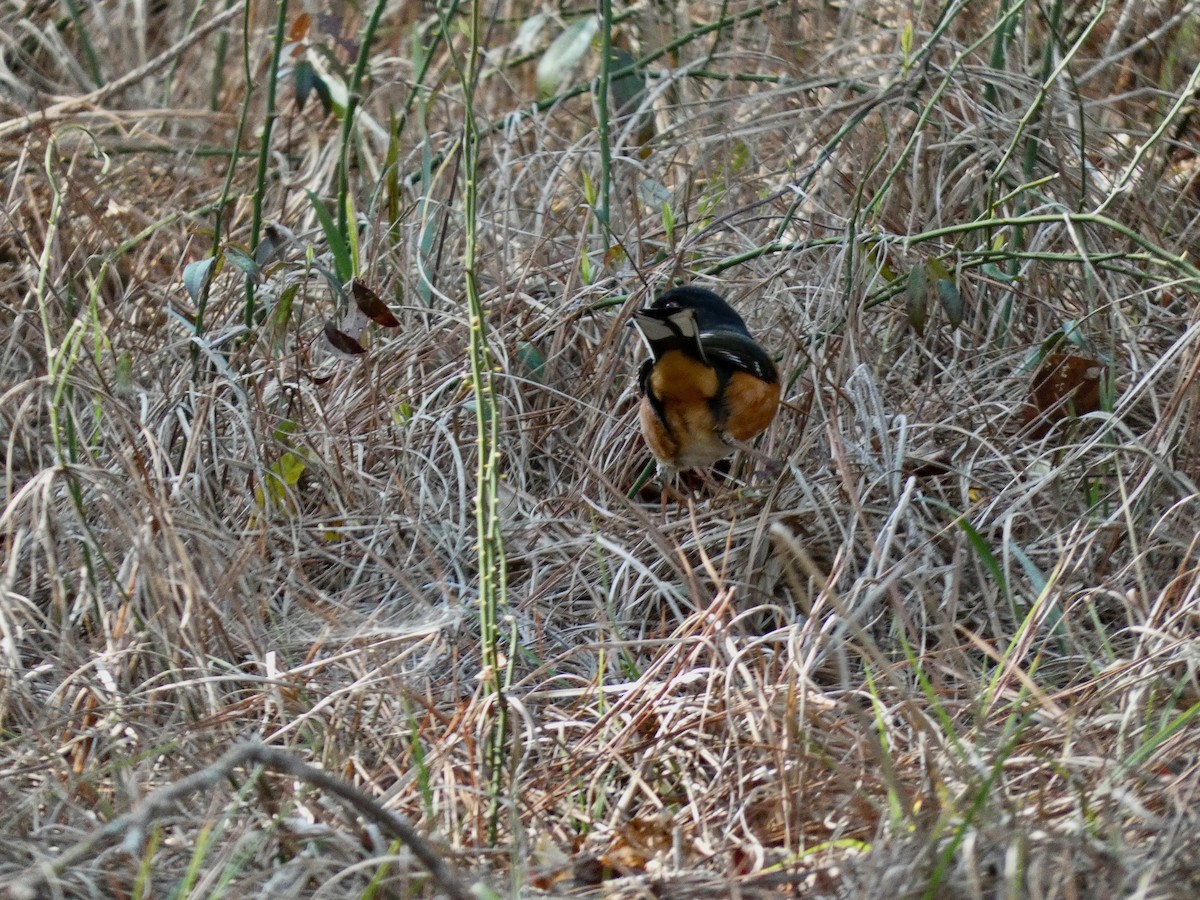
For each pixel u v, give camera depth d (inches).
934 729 191.6
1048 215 315.9
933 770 183.3
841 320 326.6
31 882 166.4
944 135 366.9
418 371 328.8
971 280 351.6
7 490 264.4
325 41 390.6
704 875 180.4
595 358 328.8
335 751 208.5
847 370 318.0
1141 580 238.7
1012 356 340.5
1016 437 313.7
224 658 237.0
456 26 409.4
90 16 497.0
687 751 214.2
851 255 317.4
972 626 265.9
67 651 232.8
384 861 162.2
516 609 269.7
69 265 323.0
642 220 372.8
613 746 211.6
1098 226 360.2
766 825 198.1
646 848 191.8
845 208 373.7
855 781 194.4
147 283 354.9
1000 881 167.8
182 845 186.7
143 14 482.0
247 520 286.7
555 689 245.3
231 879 173.0
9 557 243.0
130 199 400.5
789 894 175.6
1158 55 418.0
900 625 214.8
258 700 221.6
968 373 330.0
